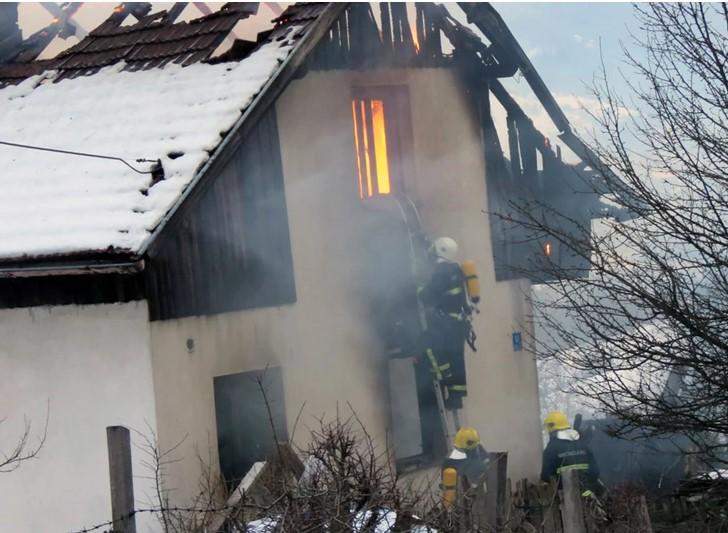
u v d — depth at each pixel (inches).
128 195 438.9
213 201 472.4
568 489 333.7
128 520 289.4
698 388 402.3
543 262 510.0
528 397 628.7
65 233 424.8
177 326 452.8
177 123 472.4
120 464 289.4
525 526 394.0
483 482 385.7
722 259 394.0
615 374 411.5
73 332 444.8
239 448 478.3
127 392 441.1
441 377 541.0
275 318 495.8
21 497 446.6
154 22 577.3
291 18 517.3
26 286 446.3
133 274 435.8
